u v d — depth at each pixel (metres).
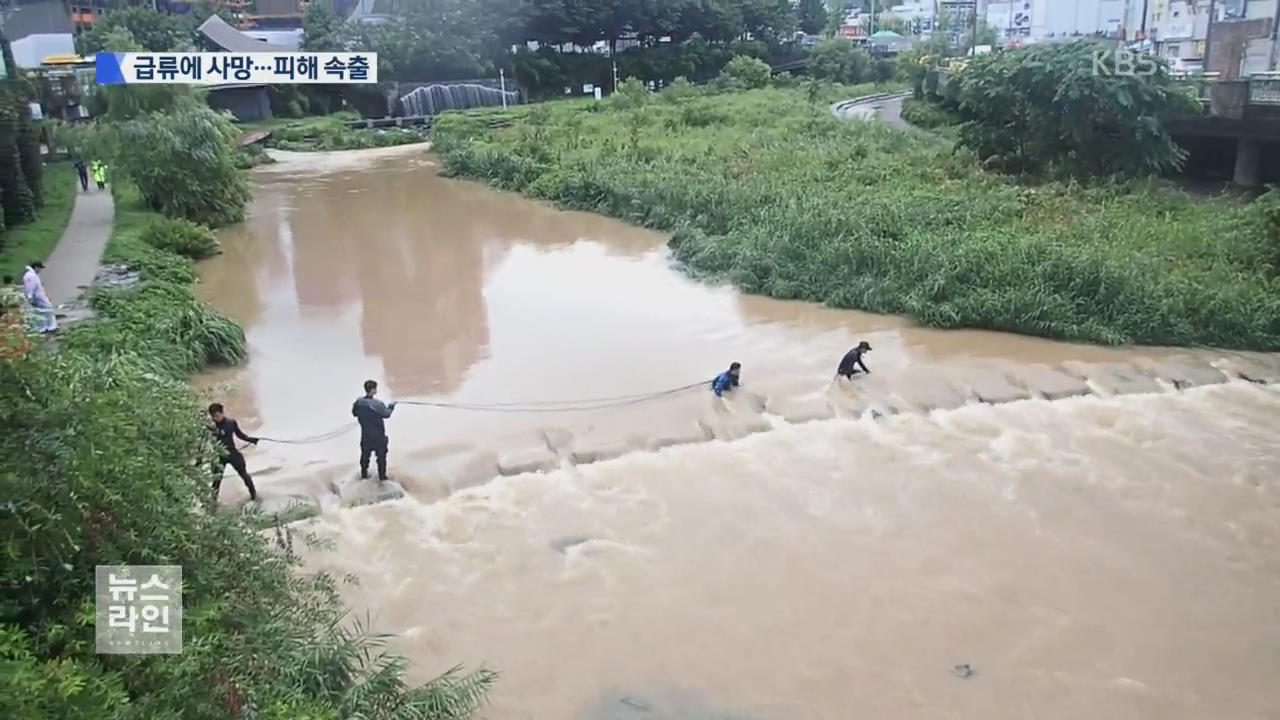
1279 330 18.34
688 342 19.41
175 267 24.75
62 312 19.23
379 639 10.18
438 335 20.53
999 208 24.97
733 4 81.75
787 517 12.48
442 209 35.81
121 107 33.56
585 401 16.42
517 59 73.31
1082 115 28.81
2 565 5.75
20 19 59.00
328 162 51.03
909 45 83.19
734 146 39.12
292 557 8.65
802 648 10.00
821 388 16.53
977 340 18.92
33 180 29.92
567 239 29.67
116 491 6.54
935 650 9.93
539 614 10.66
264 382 18.00
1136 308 18.75
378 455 13.45
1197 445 14.25
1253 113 27.69
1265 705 9.12
